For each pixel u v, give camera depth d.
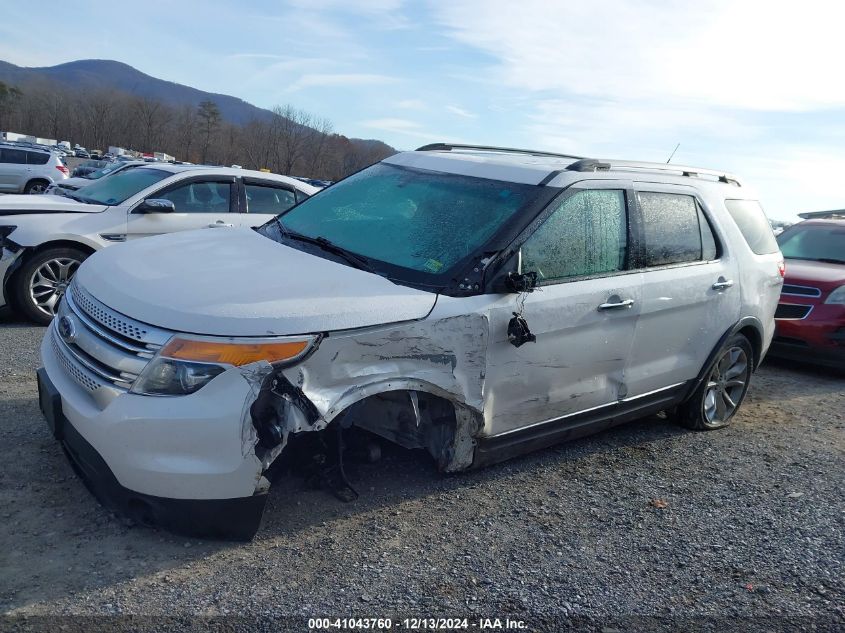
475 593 3.07
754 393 6.90
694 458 4.91
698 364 5.11
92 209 7.45
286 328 3.05
